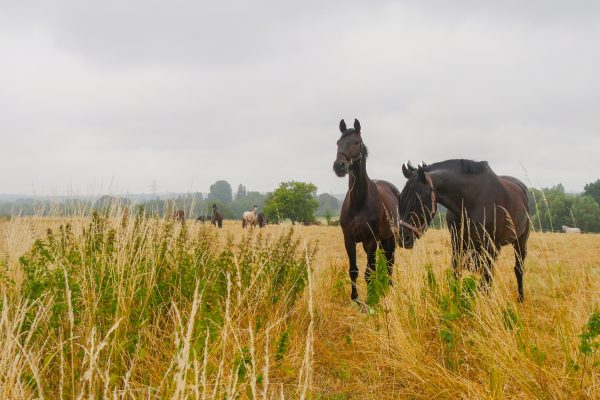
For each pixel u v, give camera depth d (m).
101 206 4.58
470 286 3.81
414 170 5.71
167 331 3.54
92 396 2.01
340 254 12.38
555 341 3.46
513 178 7.16
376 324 4.34
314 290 5.33
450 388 3.08
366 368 3.60
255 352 3.43
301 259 4.96
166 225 4.49
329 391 3.28
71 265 3.54
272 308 4.25
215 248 4.91
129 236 4.02
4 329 2.68
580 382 2.82
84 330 2.92
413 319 3.97
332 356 3.92
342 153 5.97
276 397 3.02
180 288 3.93
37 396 2.46
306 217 69.12
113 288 3.27
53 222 4.66
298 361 3.58
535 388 2.87
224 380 2.78
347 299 6.24
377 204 6.32
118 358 2.85
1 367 2.18
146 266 3.84
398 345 3.61
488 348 3.21
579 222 69.19
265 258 4.75
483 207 5.29
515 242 6.18
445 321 3.70
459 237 5.36
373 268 6.13
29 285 3.05
